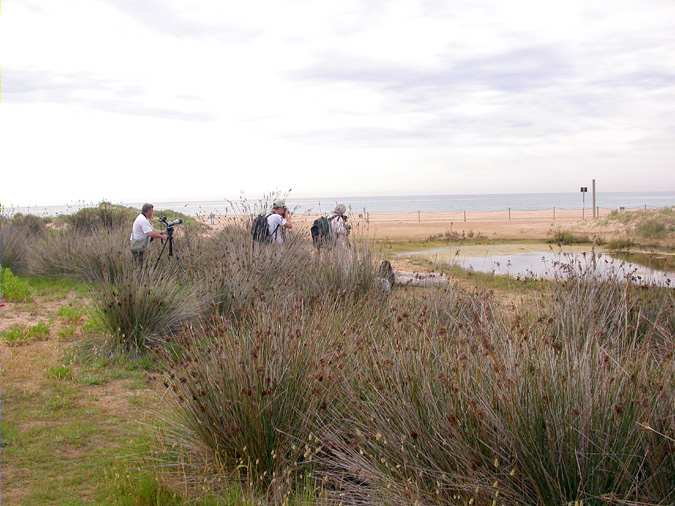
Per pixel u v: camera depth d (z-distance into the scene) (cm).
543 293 821
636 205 15238
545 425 380
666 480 364
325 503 422
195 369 546
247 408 491
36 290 1338
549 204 17488
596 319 658
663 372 422
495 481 363
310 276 971
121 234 1595
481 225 4431
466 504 380
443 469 406
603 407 382
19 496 471
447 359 480
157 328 847
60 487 484
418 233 3525
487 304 684
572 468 371
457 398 419
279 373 514
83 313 1048
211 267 1088
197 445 515
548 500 372
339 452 460
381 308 777
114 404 668
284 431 492
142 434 574
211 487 469
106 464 521
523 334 486
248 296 893
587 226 3666
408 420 433
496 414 396
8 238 1569
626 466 360
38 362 805
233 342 557
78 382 734
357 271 958
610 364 418
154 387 705
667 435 363
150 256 1234
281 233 1228
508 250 2508
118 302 848
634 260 2028
